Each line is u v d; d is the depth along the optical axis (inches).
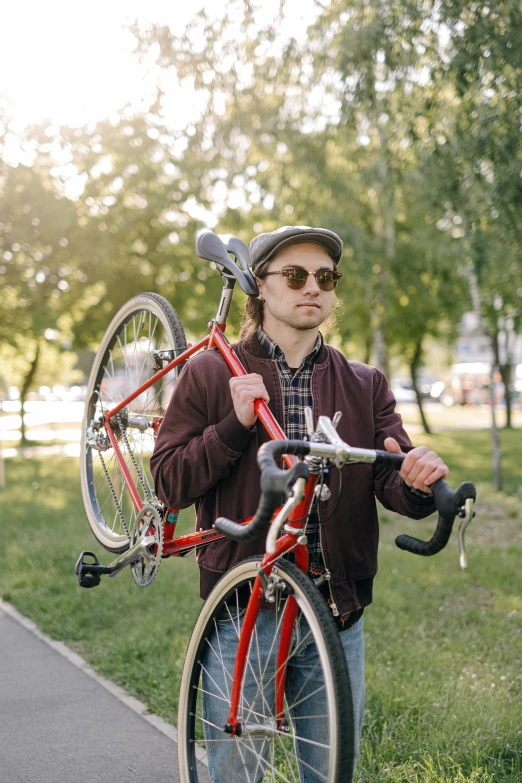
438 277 522.9
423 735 130.9
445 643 186.1
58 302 664.4
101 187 596.1
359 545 87.1
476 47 214.5
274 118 410.3
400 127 284.4
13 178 570.3
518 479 536.4
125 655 180.1
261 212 533.6
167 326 115.3
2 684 165.3
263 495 64.1
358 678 88.9
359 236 467.5
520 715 136.2
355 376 91.7
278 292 86.7
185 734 92.4
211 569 90.0
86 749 135.1
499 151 229.9
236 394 82.2
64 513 386.0
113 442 123.3
